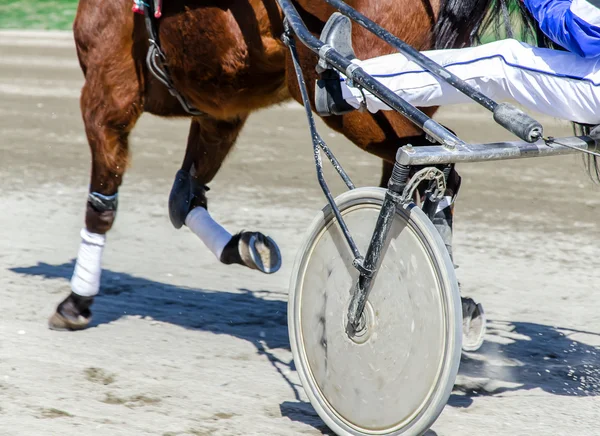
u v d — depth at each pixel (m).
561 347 8.84
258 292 10.80
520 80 6.53
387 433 6.30
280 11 7.77
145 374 7.90
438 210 7.37
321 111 7.14
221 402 7.28
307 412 7.12
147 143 20.56
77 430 6.59
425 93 6.84
